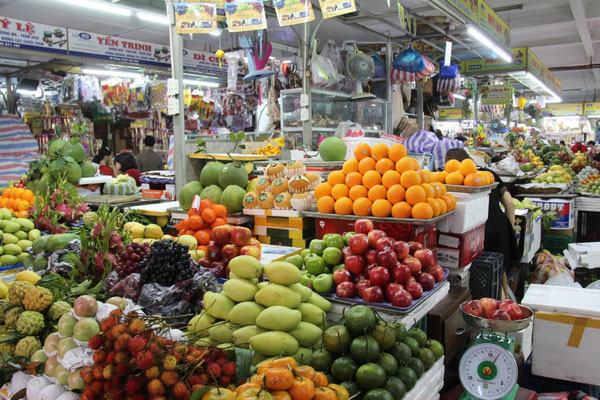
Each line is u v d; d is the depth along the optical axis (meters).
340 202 3.00
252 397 1.46
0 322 2.13
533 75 11.75
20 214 3.42
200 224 3.07
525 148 11.05
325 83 5.88
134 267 2.43
